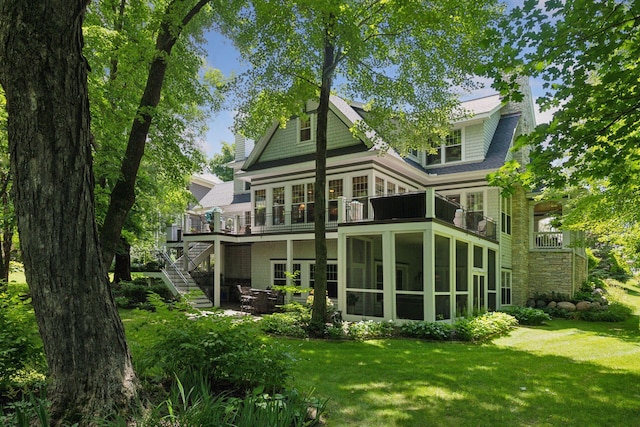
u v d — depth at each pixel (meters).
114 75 11.33
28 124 3.13
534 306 16.48
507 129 17.81
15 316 4.74
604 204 9.32
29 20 3.06
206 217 19.22
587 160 5.12
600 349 8.61
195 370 3.99
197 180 28.25
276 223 17.52
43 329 3.19
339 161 15.16
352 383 5.73
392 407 4.77
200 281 17.41
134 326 4.66
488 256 15.25
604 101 4.52
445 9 8.84
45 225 3.16
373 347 8.47
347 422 4.27
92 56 9.52
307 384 5.62
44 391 3.76
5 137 9.95
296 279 17.08
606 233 12.57
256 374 3.99
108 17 10.37
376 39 10.38
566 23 4.18
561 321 13.91
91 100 8.96
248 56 10.77
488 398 5.18
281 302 14.65
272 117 11.79
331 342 9.03
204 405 3.00
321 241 10.14
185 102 11.74
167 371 4.12
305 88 10.55
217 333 4.18
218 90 11.89
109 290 3.51
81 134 3.36
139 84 10.29
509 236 17.34
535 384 5.83
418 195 11.24
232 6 9.46
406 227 11.08
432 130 11.68
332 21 8.54
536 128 4.94
